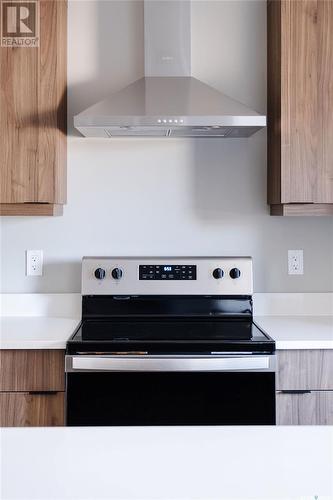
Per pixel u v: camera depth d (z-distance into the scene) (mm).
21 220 2670
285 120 2348
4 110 2350
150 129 2344
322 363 2109
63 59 2502
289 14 2334
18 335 2182
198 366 2039
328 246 2707
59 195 2439
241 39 2666
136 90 2393
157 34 2506
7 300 2660
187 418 2078
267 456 983
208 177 2684
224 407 2078
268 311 2684
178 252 2691
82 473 913
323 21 2334
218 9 2662
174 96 2346
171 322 2455
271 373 2078
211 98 2336
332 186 2363
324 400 2113
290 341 2086
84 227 2678
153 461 960
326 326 2389
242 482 878
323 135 2352
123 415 2074
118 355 2059
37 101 2355
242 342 2062
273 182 2518
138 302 2539
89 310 2535
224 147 2682
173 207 2686
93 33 2656
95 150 2672
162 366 2041
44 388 2104
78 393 2080
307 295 2695
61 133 2475
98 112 2219
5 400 2109
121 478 894
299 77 2344
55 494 839
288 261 2699
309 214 2404
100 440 1066
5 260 2674
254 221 2693
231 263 2531
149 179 2676
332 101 2348
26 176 2363
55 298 2660
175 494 837
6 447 1032
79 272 2682
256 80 2674
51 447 1030
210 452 1002
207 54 2668
